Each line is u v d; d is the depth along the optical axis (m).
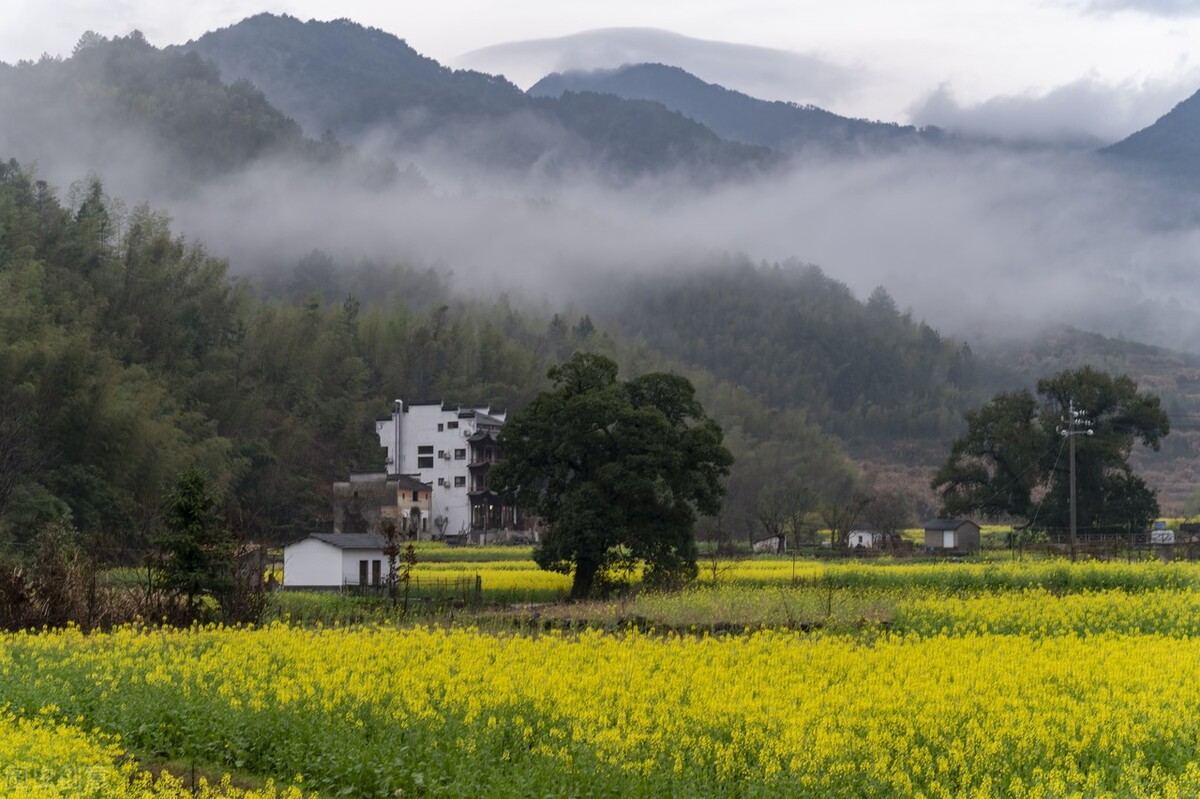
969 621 34.22
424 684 22.64
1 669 25.52
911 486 199.38
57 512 67.50
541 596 54.78
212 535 39.44
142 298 117.19
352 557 60.25
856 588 47.47
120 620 37.97
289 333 133.50
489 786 17.45
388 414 129.38
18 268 105.88
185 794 17.72
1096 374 105.12
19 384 76.69
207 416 110.31
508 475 60.16
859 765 17.61
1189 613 34.94
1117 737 18.95
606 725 19.61
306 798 18.34
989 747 17.89
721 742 18.61
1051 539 92.81
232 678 23.94
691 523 58.09
